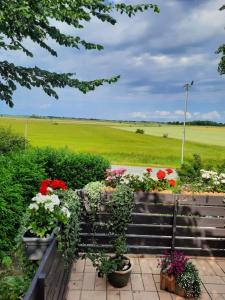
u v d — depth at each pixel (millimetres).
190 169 7855
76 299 4570
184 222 5984
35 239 3820
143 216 5969
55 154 10602
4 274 4918
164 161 30828
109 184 5973
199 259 5961
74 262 5352
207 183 6293
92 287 4883
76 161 10406
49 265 3043
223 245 6023
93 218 5695
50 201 4148
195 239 5988
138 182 6023
